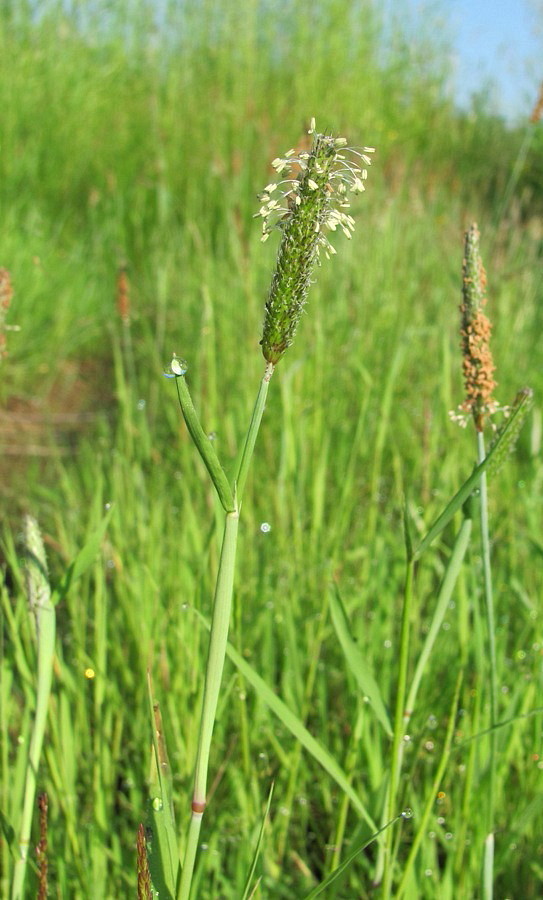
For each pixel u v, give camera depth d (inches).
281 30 105.4
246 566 30.3
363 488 38.2
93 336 62.3
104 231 72.6
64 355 60.4
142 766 24.2
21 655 19.8
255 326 44.6
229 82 96.0
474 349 16.4
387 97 105.2
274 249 58.0
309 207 12.4
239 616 20.8
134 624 26.8
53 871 21.5
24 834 16.4
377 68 107.6
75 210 79.2
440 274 58.1
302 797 24.1
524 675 25.1
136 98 90.0
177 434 44.2
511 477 35.4
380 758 22.5
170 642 25.5
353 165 12.6
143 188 77.3
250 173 75.8
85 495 41.0
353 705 25.3
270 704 16.7
